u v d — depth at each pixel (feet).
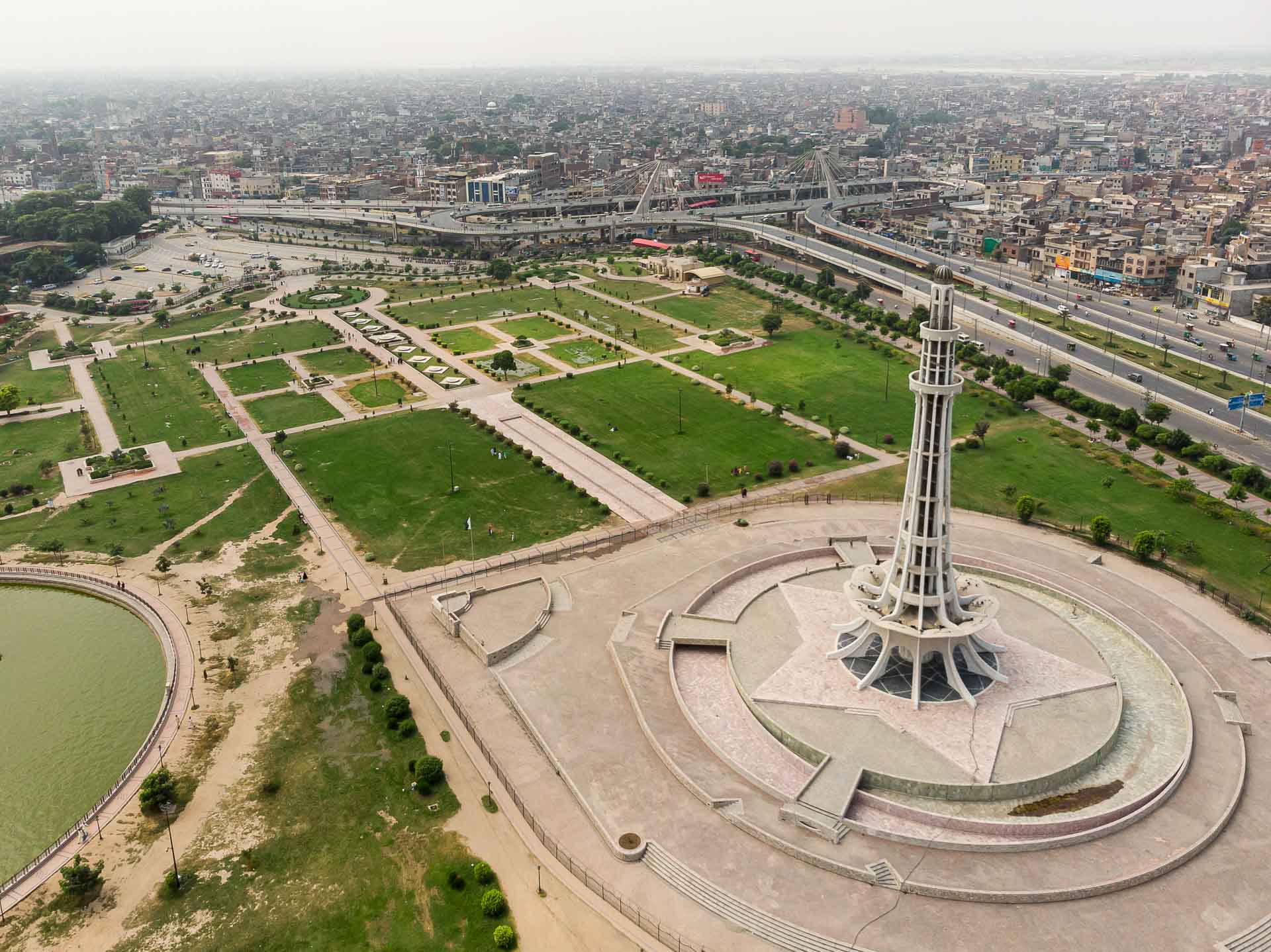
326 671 529.04
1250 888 364.99
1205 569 621.72
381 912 372.17
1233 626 554.87
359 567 640.99
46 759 466.29
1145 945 339.98
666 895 373.61
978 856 382.63
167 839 411.34
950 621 473.26
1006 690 470.39
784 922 352.90
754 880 374.84
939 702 461.37
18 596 625.00
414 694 507.71
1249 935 343.87
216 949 356.18
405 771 450.71
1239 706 479.41
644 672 508.94
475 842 406.00
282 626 572.10
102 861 399.85
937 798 408.46
